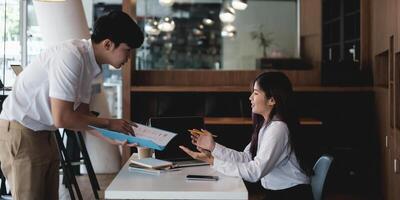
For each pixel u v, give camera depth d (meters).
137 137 2.57
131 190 2.34
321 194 2.77
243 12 11.95
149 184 2.48
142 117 6.62
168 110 6.63
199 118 3.37
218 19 12.13
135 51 6.90
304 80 6.77
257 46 11.99
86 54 2.61
